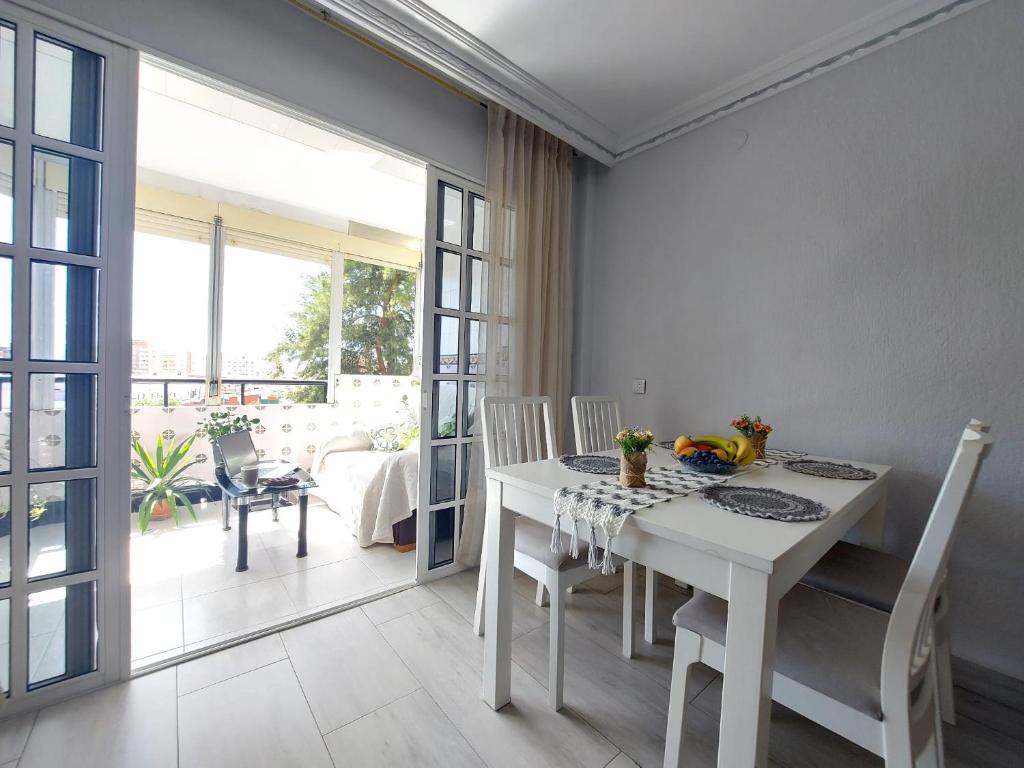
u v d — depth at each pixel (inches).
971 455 32.2
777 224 83.8
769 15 70.5
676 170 100.0
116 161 57.2
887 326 71.6
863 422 74.0
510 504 54.7
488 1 68.1
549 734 51.8
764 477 58.0
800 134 81.0
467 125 93.7
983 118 63.3
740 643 33.5
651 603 70.6
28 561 53.5
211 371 144.9
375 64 79.9
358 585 88.0
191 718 53.1
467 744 50.2
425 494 89.1
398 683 59.8
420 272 195.6
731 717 34.0
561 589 55.8
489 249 94.0
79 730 50.8
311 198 151.5
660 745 50.7
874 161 72.6
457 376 93.4
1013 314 61.4
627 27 73.3
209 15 62.8
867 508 54.1
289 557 101.6
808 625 41.1
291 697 56.9
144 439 131.6
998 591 62.5
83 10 54.2
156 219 132.5
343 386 173.5
